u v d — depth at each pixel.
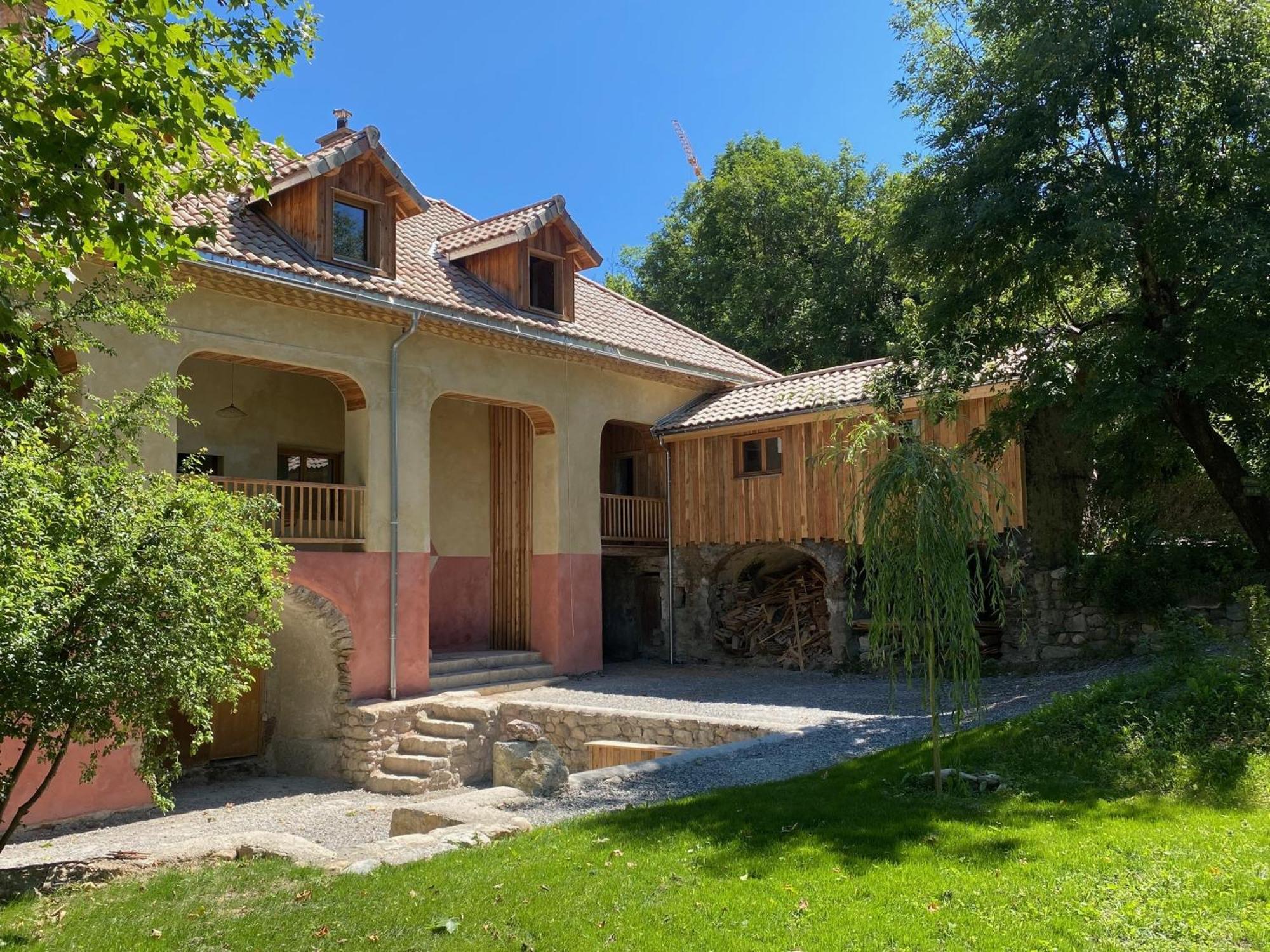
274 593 7.65
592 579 18.39
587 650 18.17
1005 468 15.32
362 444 14.87
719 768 9.69
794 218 33.97
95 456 7.97
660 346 19.92
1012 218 11.82
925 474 7.69
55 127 6.08
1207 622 11.47
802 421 17.73
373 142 14.77
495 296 17.19
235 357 13.41
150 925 5.71
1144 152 11.78
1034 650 15.17
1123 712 9.42
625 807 8.34
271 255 13.46
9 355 7.71
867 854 6.30
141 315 8.48
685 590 19.98
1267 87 10.95
